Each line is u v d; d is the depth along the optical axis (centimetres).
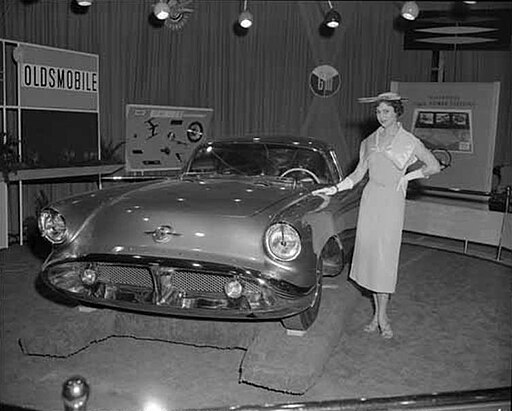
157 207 275
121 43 616
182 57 668
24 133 507
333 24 613
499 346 318
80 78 559
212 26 685
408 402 179
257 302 251
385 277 314
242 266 248
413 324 351
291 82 755
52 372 273
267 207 276
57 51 534
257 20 718
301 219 264
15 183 558
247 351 265
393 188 307
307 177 365
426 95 657
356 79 775
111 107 619
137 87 636
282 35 739
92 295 272
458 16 581
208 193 300
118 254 261
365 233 315
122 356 295
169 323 298
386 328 327
